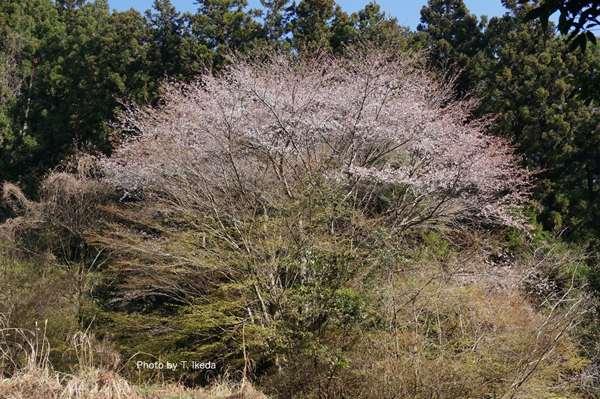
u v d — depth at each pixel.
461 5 21.09
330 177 9.93
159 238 10.45
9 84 23.89
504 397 6.47
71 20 28.31
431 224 11.65
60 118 21.81
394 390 6.27
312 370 7.05
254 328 8.01
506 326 7.22
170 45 20.02
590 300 8.98
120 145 13.09
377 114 11.28
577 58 16.52
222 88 11.95
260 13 20.44
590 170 16.95
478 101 15.05
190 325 8.83
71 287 11.56
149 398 5.21
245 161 10.65
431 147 11.22
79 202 13.23
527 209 14.33
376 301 7.18
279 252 8.73
